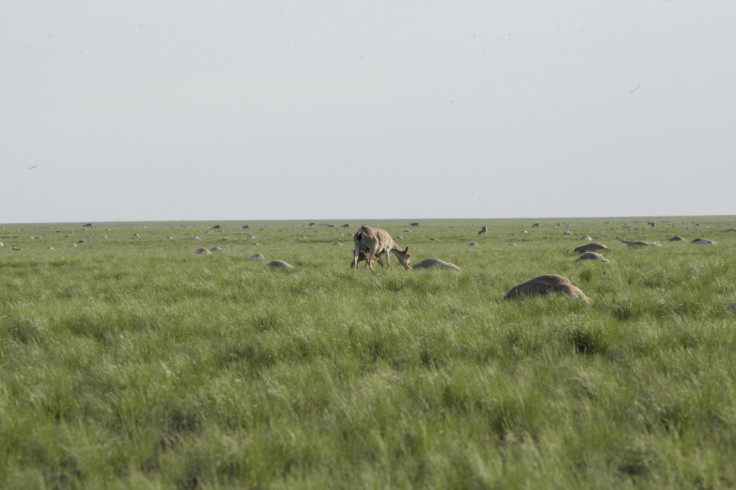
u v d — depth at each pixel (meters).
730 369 23.50
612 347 28.45
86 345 29.70
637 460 16.78
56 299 46.16
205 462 16.98
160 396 21.88
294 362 26.33
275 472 16.48
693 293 41.19
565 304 36.97
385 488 14.83
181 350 28.98
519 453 16.95
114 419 20.30
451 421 18.97
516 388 21.16
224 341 29.91
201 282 53.16
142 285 53.97
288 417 19.78
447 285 49.59
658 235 176.50
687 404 19.84
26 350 29.20
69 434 18.55
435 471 15.77
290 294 46.25
